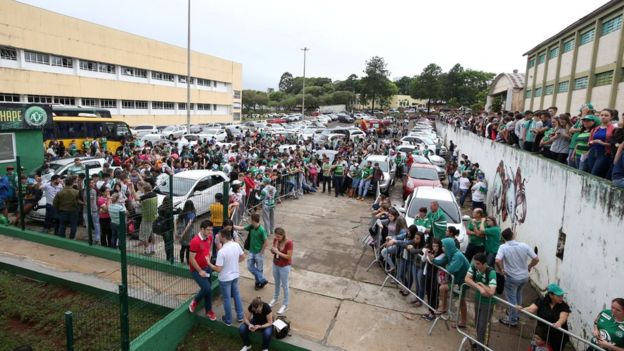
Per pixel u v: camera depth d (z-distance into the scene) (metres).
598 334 5.18
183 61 55.00
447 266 7.22
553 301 5.82
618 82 17.47
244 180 13.64
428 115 86.56
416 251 7.98
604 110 7.12
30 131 15.28
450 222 10.78
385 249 9.16
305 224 13.45
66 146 23.14
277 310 7.56
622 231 5.77
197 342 6.80
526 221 10.34
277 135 35.31
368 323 7.23
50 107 15.98
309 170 19.00
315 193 18.84
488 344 6.47
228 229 6.94
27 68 34.12
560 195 8.16
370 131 42.03
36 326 6.92
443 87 91.94
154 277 8.23
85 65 40.09
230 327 6.95
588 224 6.84
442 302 7.19
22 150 15.02
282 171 16.73
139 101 48.28
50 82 35.94
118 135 26.08
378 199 11.97
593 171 7.05
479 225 8.77
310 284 8.79
